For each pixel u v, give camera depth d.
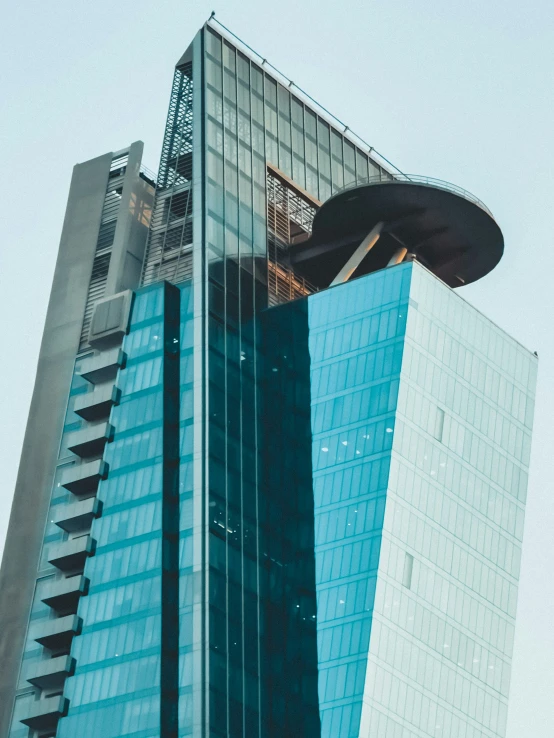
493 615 182.00
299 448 180.12
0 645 174.75
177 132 198.88
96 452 181.50
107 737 161.00
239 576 169.25
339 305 185.50
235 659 164.25
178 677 161.50
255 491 176.62
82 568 175.62
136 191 197.75
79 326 191.38
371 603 167.25
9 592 177.75
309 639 168.75
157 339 180.62
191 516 169.25
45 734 168.38
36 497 182.62
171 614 165.00
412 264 183.38
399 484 174.12
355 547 171.25
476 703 176.12
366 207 189.25
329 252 196.25
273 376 185.50
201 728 157.38
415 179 189.25
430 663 171.62
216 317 181.50
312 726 164.00
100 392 180.75
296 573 173.38
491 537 184.50
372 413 177.50
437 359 183.62
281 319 188.00
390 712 165.12
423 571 174.12
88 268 194.88
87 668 166.25
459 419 184.38
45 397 188.75
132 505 172.38
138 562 168.62
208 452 172.25
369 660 164.62
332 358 183.00
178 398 177.25
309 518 175.75
